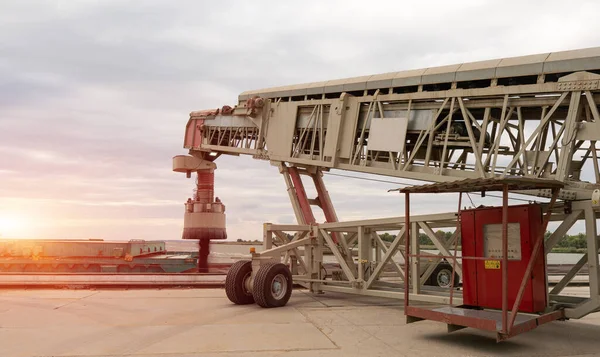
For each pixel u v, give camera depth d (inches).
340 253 546.6
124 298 487.2
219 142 934.4
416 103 538.3
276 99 745.6
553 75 433.4
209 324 345.7
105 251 918.4
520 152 442.3
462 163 519.2
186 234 1109.1
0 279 563.2
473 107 488.1
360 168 589.6
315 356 253.9
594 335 315.0
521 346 281.4
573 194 327.3
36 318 363.3
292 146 692.7
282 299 440.8
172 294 526.9
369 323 354.9
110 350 263.0
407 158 577.0
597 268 306.0
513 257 313.0
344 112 611.8
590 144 399.5
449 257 344.8
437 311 303.1
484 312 314.8
